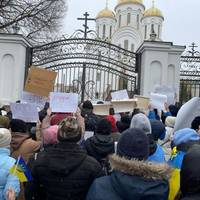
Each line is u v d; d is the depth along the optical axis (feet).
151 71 49.39
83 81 50.21
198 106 17.60
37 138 18.63
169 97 36.99
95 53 50.75
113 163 9.84
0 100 48.65
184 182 8.85
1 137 13.20
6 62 49.62
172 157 13.71
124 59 52.42
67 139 11.85
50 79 25.49
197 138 13.57
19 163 13.06
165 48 49.52
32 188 12.41
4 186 12.71
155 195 9.32
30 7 90.68
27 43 50.90
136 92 50.26
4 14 88.02
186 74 51.75
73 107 18.93
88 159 11.88
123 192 9.47
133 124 14.61
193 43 52.65
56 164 11.57
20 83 49.62
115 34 205.36
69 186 11.53
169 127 23.47
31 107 20.56
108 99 40.11
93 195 9.81
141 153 9.85
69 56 50.72
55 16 98.48
